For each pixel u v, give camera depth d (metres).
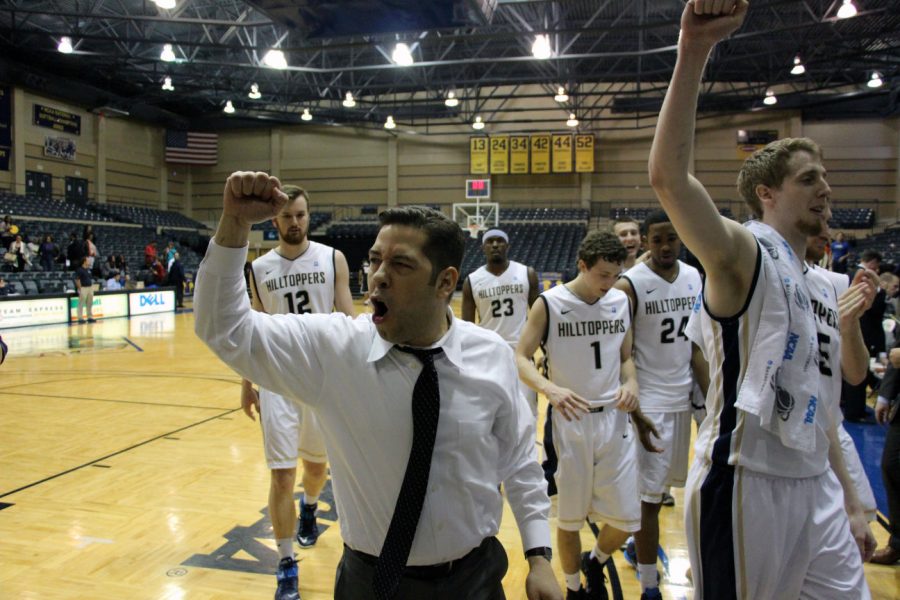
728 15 1.18
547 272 21.53
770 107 23.16
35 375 8.12
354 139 26.92
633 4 16.86
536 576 1.37
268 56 17.53
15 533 3.29
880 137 22.61
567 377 2.68
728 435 1.52
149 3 17.53
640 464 2.78
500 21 17.83
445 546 1.30
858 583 1.51
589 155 24.48
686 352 2.90
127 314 15.80
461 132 25.89
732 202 23.69
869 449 5.11
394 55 15.65
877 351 6.21
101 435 5.29
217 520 3.50
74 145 23.08
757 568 1.50
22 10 15.76
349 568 1.36
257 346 1.25
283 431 2.76
